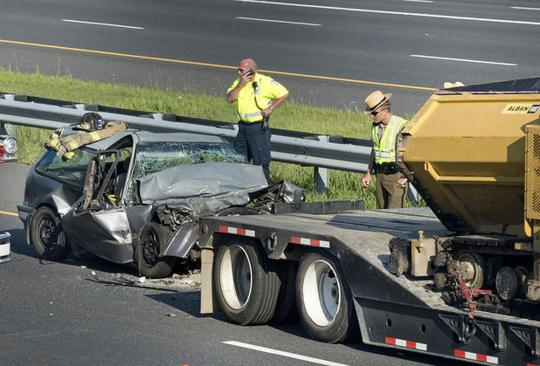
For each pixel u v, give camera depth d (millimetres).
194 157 50281
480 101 33531
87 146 50219
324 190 61312
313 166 61469
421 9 117750
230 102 58000
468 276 32812
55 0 125875
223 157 51031
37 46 104188
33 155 72625
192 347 35688
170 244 44438
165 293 43844
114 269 48344
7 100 73125
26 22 114188
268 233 37500
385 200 48969
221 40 104812
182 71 94062
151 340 36500
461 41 100875
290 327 38938
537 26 107000
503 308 31922
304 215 42406
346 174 63594
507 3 122188
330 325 36094
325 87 87250
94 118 51469
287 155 61406
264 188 49250
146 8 120688
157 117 67812
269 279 38250
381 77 89375
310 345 36156
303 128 73500
